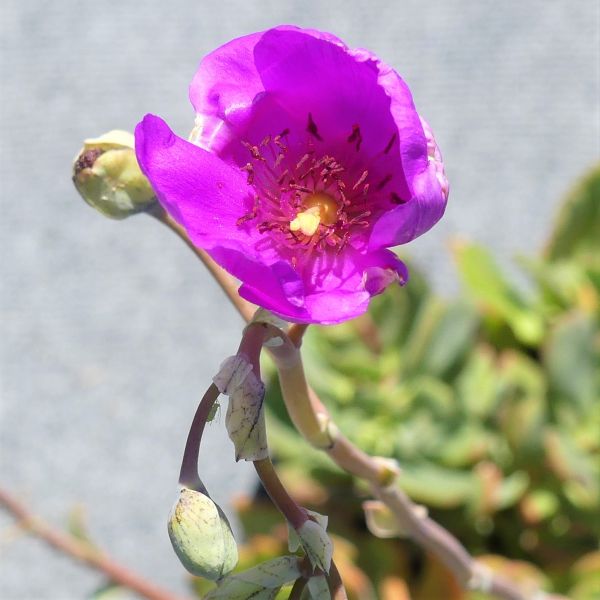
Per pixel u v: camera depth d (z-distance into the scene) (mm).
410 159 275
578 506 394
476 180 451
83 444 439
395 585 385
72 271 463
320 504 400
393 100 274
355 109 292
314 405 303
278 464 407
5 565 429
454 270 444
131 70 487
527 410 392
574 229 410
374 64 277
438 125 459
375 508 338
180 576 424
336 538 389
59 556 428
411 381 401
